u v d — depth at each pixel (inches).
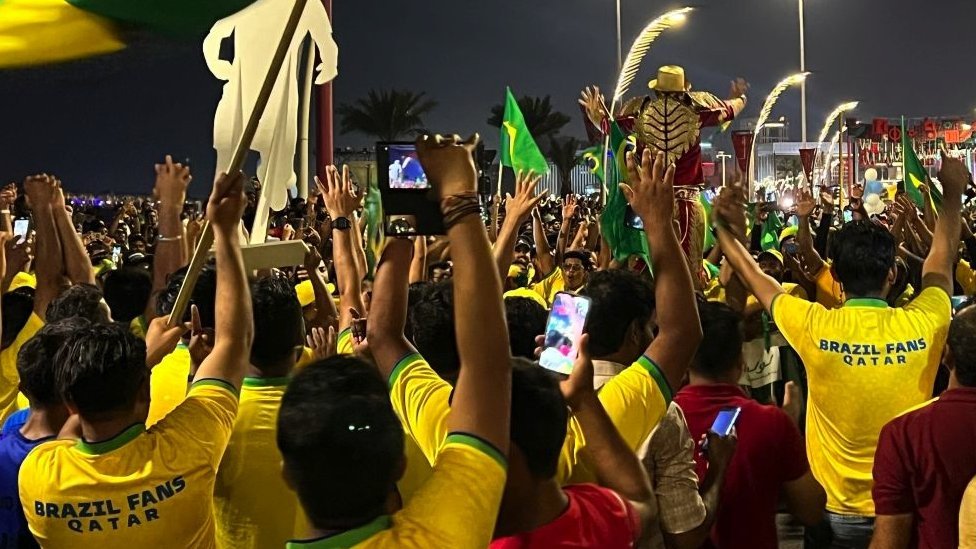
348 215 170.4
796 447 135.2
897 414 150.9
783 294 159.6
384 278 107.4
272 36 200.7
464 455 75.0
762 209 491.2
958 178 163.5
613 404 103.7
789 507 139.7
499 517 82.5
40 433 122.7
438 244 245.8
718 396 136.3
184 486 103.3
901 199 300.5
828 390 154.1
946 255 161.8
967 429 121.7
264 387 122.0
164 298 141.9
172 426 104.4
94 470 101.7
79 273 186.4
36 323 174.7
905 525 126.4
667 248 109.4
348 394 74.2
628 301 120.8
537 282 322.7
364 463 71.6
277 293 122.4
